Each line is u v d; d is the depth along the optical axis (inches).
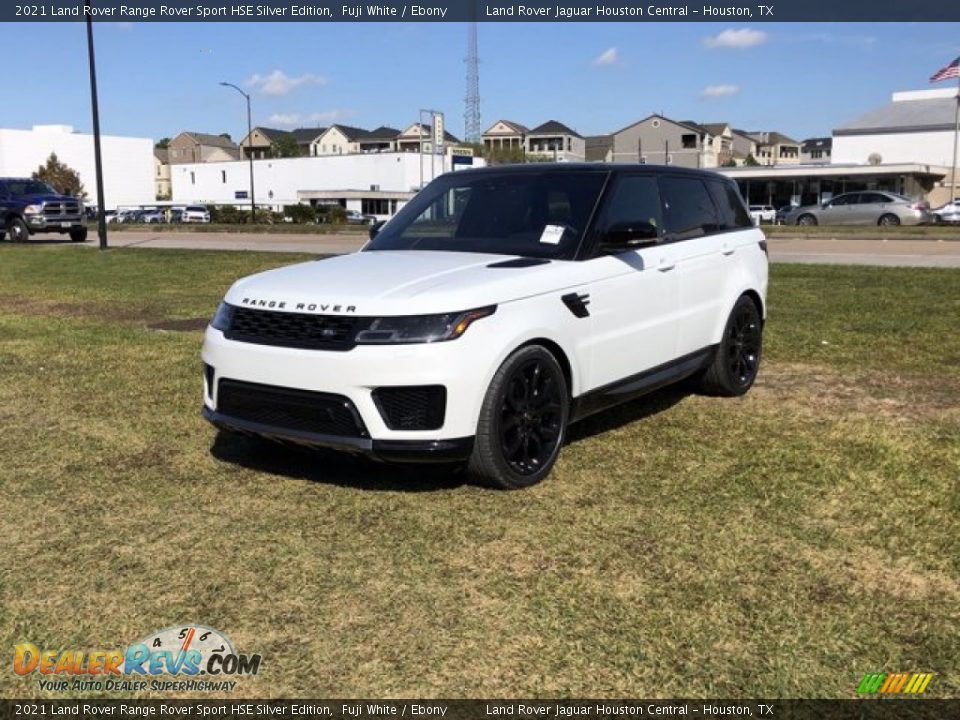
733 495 172.6
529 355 176.4
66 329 382.3
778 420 227.0
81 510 167.6
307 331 168.4
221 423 181.6
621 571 140.6
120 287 559.2
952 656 116.3
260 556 147.3
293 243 1039.0
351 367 161.9
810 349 319.6
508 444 175.8
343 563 144.3
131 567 143.5
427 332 162.7
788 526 157.3
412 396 163.9
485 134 5014.8
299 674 113.9
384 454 163.5
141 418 231.9
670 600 131.3
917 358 301.6
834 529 155.9
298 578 139.3
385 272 182.4
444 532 156.3
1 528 159.3
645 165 228.5
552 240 200.7
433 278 175.3
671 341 222.7
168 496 174.7
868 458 193.2
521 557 145.9
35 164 3437.5
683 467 189.6
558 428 185.9
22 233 1056.2
